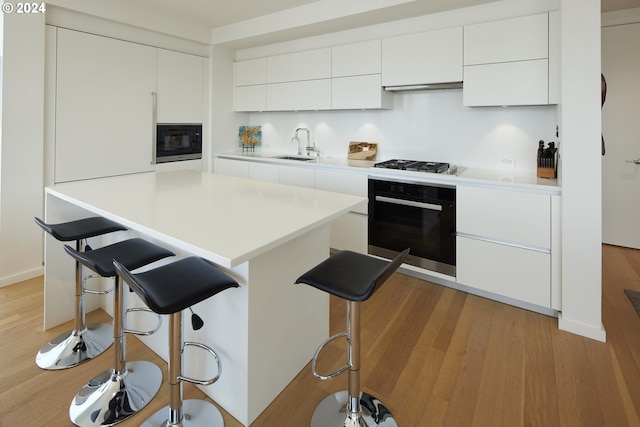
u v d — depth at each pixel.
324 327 2.08
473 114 3.25
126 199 1.91
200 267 1.55
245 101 4.55
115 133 3.61
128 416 1.62
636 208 3.87
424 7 2.96
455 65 2.88
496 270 2.63
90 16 3.30
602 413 1.64
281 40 4.12
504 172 3.00
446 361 2.02
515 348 2.14
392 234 3.15
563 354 2.07
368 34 3.51
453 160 3.39
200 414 1.63
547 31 2.49
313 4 3.40
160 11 3.69
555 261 2.38
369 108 3.47
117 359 1.73
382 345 2.18
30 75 2.91
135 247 1.87
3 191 2.86
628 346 2.14
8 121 2.83
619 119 3.82
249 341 1.55
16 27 2.79
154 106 3.90
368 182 3.23
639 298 2.73
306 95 3.89
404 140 3.66
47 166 3.15
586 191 2.18
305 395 1.77
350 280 1.41
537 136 2.97
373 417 1.60
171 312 1.24
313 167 3.62
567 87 2.15
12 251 2.95
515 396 1.75
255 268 1.54
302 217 1.59
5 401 1.69
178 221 1.50
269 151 4.84
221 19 3.92
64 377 1.86
